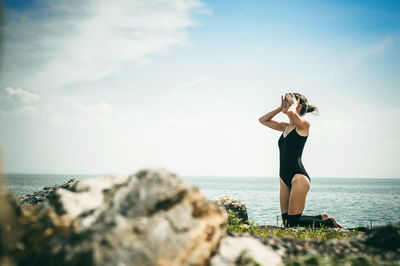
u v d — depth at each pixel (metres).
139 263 2.46
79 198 3.32
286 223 6.27
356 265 3.17
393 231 3.69
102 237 2.59
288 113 5.89
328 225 6.20
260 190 75.38
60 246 2.70
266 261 3.18
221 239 3.27
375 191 81.56
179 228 2.77
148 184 3.02
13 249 2.87
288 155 6.18
